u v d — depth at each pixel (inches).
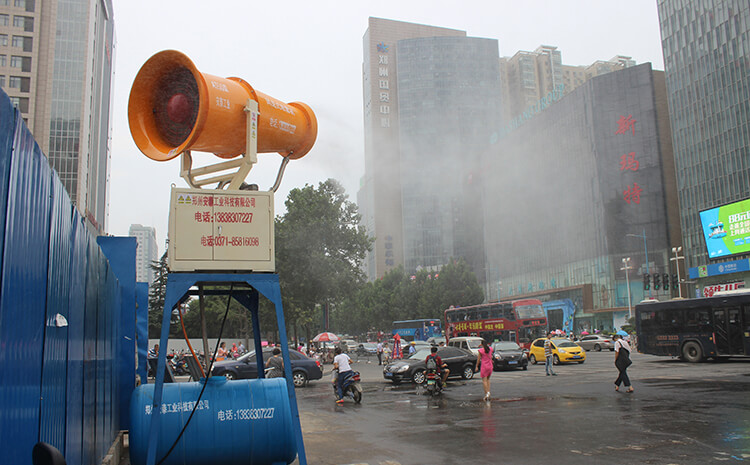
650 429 346.6
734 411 405.1
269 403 233.5
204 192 227.5
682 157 2792.8
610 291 2684.5
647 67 2753.4
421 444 327.0
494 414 439.2
